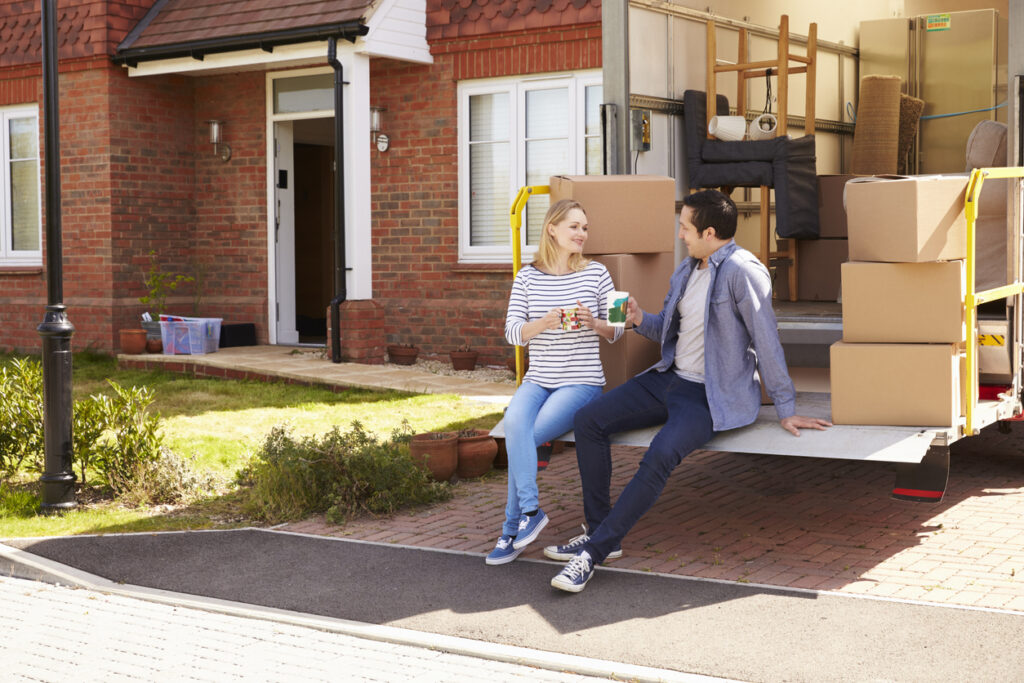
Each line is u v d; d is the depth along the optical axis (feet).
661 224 19.66
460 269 40.27
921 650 13.51
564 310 17.81
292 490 21.33
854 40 31.91
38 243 46.98
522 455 17.72
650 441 17.56
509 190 39.73
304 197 55.31
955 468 23.94
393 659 13.93
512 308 18.65
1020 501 21.03
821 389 20.85
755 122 25.88
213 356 40.37
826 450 16.56
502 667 13.61
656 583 16.52
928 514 20.34
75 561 18.26
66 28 43.80
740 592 15.99
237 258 45.57
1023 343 19.16
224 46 40.27
